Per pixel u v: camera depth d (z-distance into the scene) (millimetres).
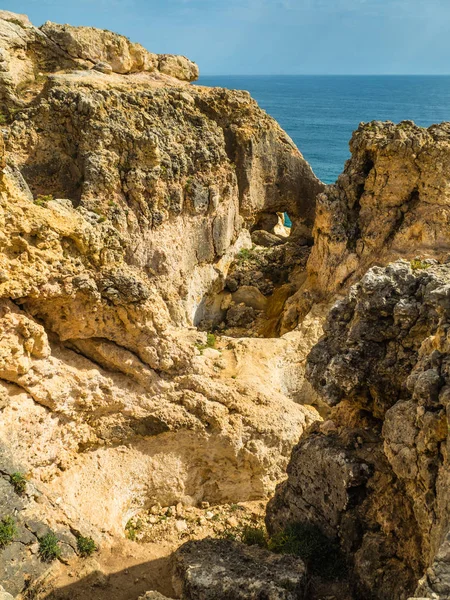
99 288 16922
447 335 12516
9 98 28031
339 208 28328
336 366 14961
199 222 29609
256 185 34594
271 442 19078
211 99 32125
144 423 17969
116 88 28797
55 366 16891
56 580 14891
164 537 17156
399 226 27234
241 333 30781
